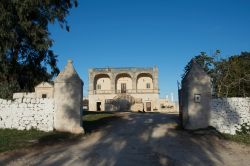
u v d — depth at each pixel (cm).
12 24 2820
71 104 2144
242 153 1647
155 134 2114
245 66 4119
